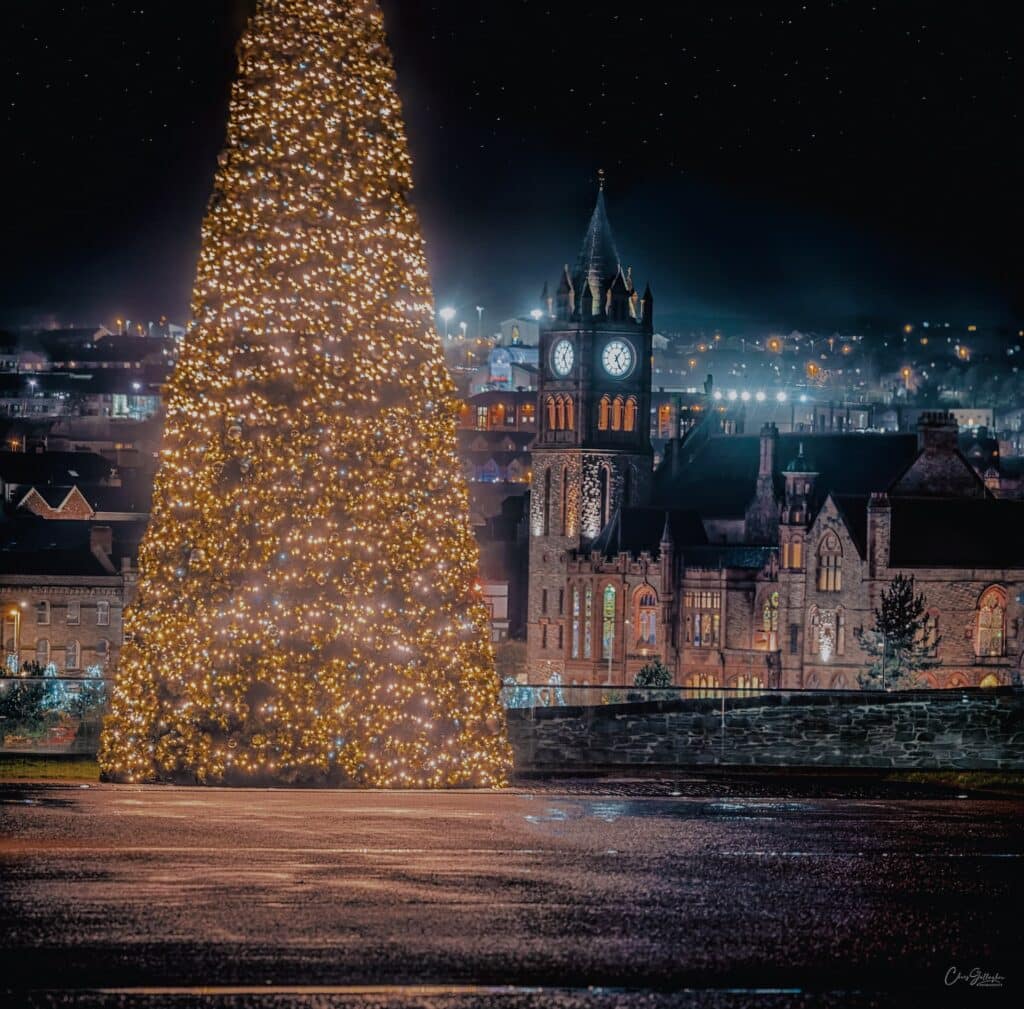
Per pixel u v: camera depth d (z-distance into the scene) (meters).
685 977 31.12
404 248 61.91
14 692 66.38
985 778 62.28
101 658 175.25
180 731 59.28
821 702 67.75
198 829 44.59
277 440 59.97
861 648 173.50
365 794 56.69
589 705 67.69
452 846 42.97
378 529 60.44
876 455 195.75
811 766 67.31
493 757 61.38
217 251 60.75
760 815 50.81
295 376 60.16
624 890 37.78
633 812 51.12
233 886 36.91
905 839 45.91
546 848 43.00
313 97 60.94
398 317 61.50
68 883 36.81
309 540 59.69
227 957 31.48
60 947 31.89
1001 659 176.50
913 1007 29.95
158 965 30.94
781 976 31.41
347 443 60.41
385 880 38.06
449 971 31.02
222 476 60.12
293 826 45.75
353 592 60.00
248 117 60.84
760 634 193.88
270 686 59.38
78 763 63.94
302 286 60.53
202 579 59.69
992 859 42.88
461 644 61.62
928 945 33.81
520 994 29.89
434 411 62.00
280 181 60.66
